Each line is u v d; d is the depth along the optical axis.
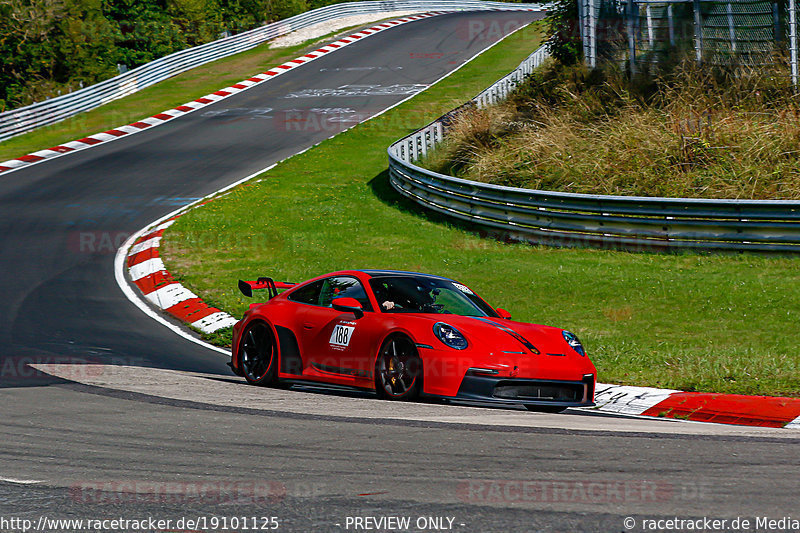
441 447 15.11
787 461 14.48
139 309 38.38
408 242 51.19
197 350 31.41
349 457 14.35
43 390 21.11
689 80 66.69
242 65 131.38
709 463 14.19
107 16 160.62
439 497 11.99
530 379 20.03
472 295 24.02
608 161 56.97
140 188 68.12
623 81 72.06
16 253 49.00
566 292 39.41
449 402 21.38
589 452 14.84
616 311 36.00
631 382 25.30
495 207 52.09
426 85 109.69
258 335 24.56
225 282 42.38
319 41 145.75
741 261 42.75
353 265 45.88
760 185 50.69
